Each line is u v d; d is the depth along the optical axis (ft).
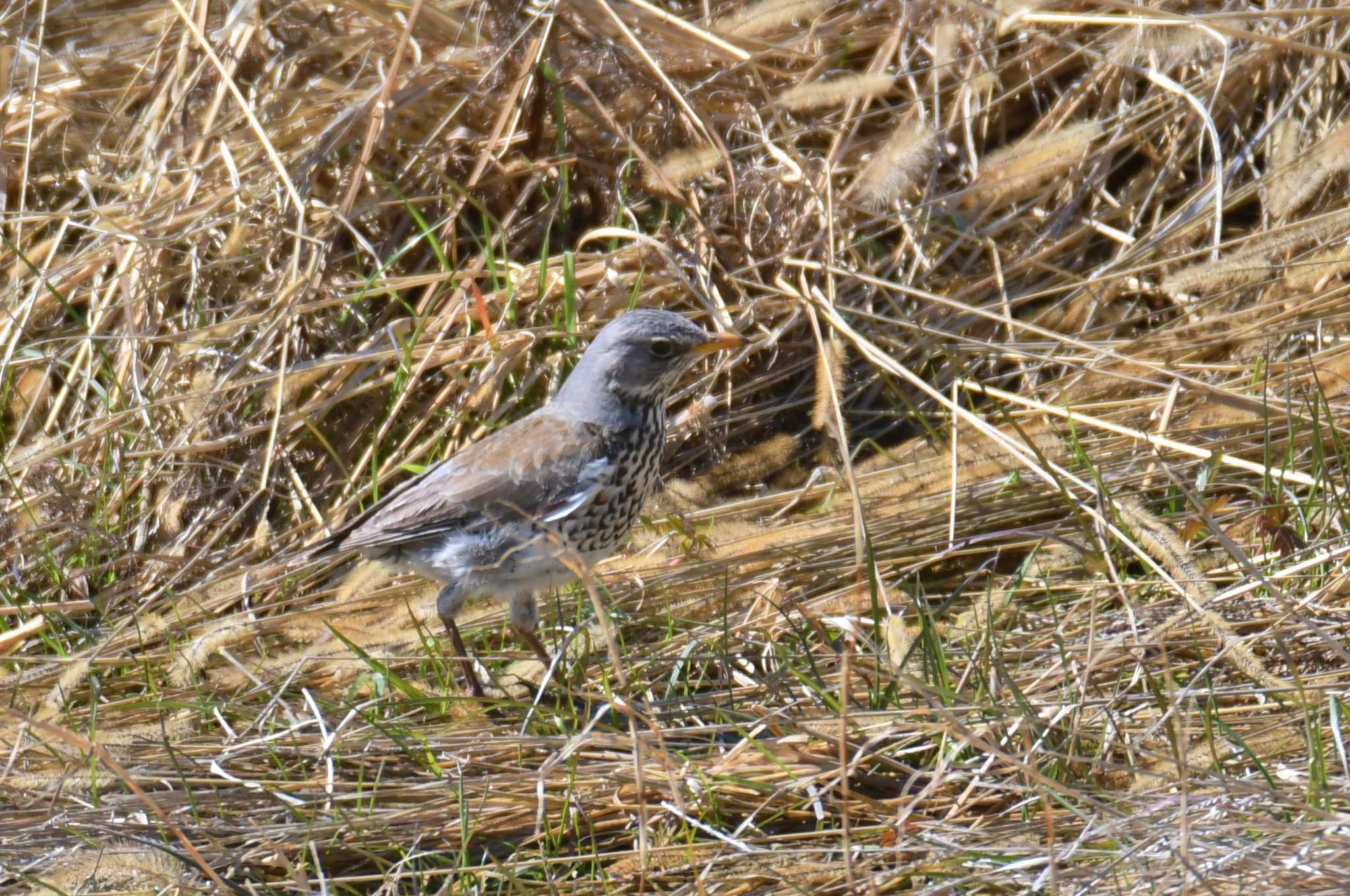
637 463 32.04
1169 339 37.83
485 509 31.17
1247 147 41.39
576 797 26.45
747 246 40.32
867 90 36.47
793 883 22.40
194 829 26.12
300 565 34.32
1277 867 20.70
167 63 44.11
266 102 42.96
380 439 38.45
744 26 41.91
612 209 42.32
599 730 28.71
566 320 38.65
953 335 37.35
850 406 39.19
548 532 25.05
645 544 35.35
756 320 39.50
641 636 33.27
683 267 40.52
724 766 26.55
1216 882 20.66
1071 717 26.40
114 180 43.75
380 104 40.34
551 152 42.88
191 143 42.86
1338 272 37.99
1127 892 21.16
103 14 46.96
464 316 40.06
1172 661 28.43
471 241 42.63
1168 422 34.76
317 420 39.17
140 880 24.57
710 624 32.58
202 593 35.19
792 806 25.77
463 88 43.42
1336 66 41.24
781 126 41.55
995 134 44.19
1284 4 42.22
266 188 41.91
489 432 38.45
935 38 42.14
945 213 41.47
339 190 42.39
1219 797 22.41
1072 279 40.65
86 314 41.50
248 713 30.58
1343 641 27.68
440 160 42.22
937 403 38.40
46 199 45.21
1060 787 22.27
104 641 32.81
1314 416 31.53
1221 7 43.39
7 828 26.35
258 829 25.89
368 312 41.42
